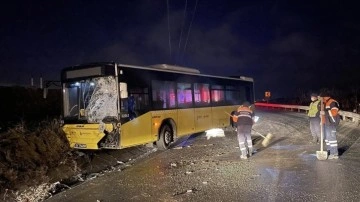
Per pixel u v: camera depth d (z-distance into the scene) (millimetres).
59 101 18891
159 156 11828
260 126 20016
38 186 8523
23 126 11648
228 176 8242
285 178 7707
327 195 6352
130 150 12977
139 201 6758
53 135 11258
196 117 15242
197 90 15586
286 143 12844
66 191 7988
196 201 6473
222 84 17719
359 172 7930
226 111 17844
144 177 8773
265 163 9453
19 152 9648
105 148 11336
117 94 10945
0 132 11570
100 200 7012
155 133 12555
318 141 12414
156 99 12805
